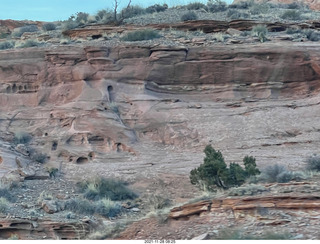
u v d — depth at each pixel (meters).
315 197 14.06
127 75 29.53
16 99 30.55
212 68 29.52
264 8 40.03
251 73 29.31
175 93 29.55
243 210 13.99
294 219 13.23
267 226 13.10
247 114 27.92
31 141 28.11
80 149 27.09
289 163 23.78
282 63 29.17
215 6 41.47
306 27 33.62
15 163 25.48
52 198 22.12
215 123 27.58
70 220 18.91
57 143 27.53
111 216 20.50
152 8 41.62
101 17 40.12
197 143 26.89
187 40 31.22
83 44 31.89
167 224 14.84
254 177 20.16
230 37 31.89
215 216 14.22
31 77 30.69
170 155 26.52
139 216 19.38
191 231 13.69
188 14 36.53
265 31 32.38
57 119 28.62
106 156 26.72
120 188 23.39
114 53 29.94
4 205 20.52
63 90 29.95
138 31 32.69
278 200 14.16
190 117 28.00
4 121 29.53
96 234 15.78
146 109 28.53
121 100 28.95
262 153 25.38
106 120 27.80
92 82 29.59
